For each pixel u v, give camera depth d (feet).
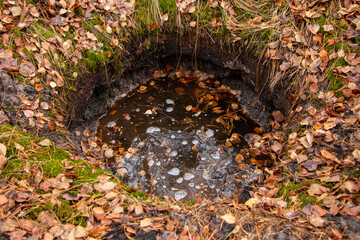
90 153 8.66
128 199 6.27
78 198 5.96
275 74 9.05
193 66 11.11
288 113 8.91
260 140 9.08
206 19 9.65
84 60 8.67
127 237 5.55
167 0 9.59
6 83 7.35
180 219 5.97
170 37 10.20
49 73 7.95
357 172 6.27
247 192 7.58
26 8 8.13
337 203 5.75
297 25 8.77
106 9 9.23
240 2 9.50
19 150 6.53
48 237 5.20
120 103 10.23
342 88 7.65
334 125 7.18
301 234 5.55
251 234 5.67
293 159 7.30
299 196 6.34
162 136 9.25
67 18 8.62
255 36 9.19
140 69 10.80
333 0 8.50
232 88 10.71
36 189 5.91
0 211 5.35
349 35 8.02
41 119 7.63
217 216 6.03
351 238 5.25
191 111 10.01
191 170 8.41
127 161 8.59
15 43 7.77
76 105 8.86
